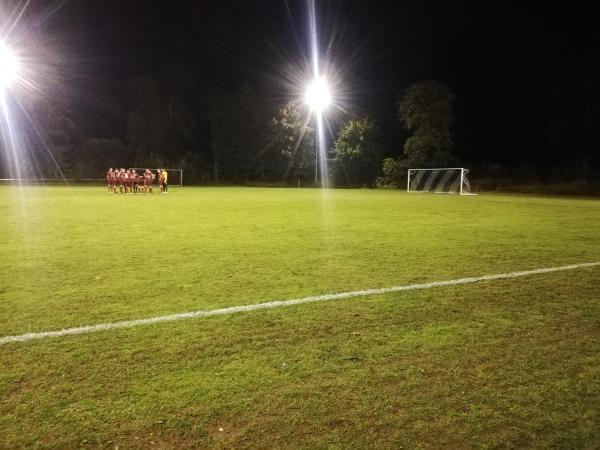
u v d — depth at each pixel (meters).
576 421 2.81
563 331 4.25
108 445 2.52
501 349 3.83
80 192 31.22
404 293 5.48
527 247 8.93
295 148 57.19
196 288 5.62
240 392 3.08
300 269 6.77
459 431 2.70
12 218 13.69
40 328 4.18
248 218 14.32
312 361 3.56
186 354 3.65
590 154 41.16
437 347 3.86
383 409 2.91
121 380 3.21
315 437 2.62
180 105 57.38
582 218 15.05
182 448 2.51
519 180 42.50
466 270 6.77
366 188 50.97
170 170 52.91
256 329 4.22
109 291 5.46
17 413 2.80
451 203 23.16
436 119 45.06
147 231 10.95
